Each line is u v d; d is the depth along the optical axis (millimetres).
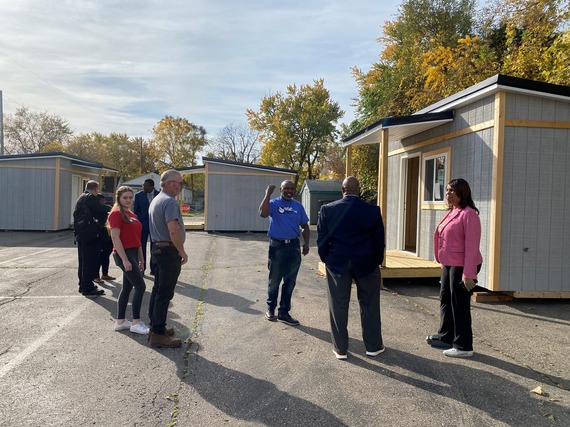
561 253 6199
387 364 3832
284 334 4633
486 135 6367
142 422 2820
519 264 6148
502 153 6070
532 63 11695
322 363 3844
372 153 20969
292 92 44750
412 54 19594
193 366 3746
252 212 17484
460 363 3867
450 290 4090
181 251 4090
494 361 3922
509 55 13125
